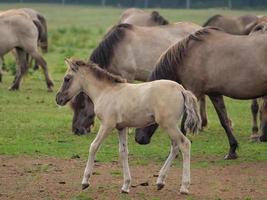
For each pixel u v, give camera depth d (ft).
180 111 50.11
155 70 66.23
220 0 352.90
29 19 108.78
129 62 78.59
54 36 196.54
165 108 49.73
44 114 91.86
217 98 66.44
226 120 66.13
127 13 107.04
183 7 350.84
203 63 64.80
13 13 108.37
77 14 314.35
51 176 58.18
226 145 72.95
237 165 62.95
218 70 64.39
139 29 80.23
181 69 65.57
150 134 63.21
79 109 77.15
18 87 112.37
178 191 52.95
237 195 52.16
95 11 331.36
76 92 54.08
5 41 107.14
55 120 87.71
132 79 79.46
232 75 64.03
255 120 76.84
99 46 78.02
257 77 63.52
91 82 53.16
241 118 91.86
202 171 60.34
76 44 186.70
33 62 148.25
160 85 50.39
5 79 126.93
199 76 65.10
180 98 50.01
